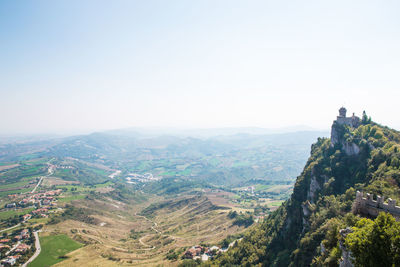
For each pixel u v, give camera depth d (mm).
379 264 45219
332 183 139250
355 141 149500
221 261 192250
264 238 179250
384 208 62812
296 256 114375
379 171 113812
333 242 72000
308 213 135750
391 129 158250
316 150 197125
